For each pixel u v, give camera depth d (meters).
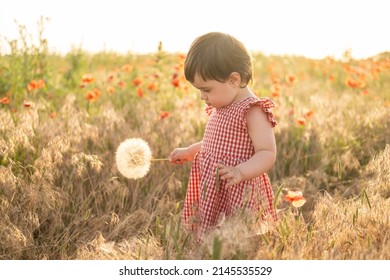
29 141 3.74
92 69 9.59
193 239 2.89
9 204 3.10
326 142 4.68
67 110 4.63
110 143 4.05
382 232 2.73
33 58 6.05
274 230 2.71
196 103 5.65
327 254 2.50
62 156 3.65
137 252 2.81
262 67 11.78
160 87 6.65
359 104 6.15
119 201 3.52
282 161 4.44
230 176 2.68
